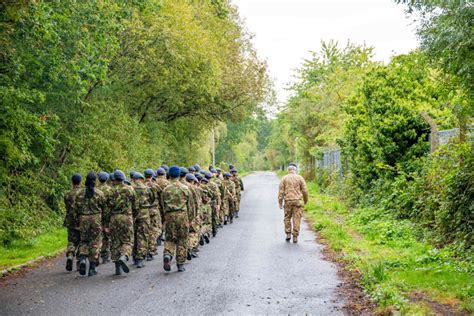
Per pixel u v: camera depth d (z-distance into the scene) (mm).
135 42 21578
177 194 9906
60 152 17625
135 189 10609
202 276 9352
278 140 77188
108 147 18922
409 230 12547
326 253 11648
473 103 8914
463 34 7496
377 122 16359
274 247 12594
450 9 7684
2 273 9539
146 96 27328
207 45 26141
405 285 7773
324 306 7242
